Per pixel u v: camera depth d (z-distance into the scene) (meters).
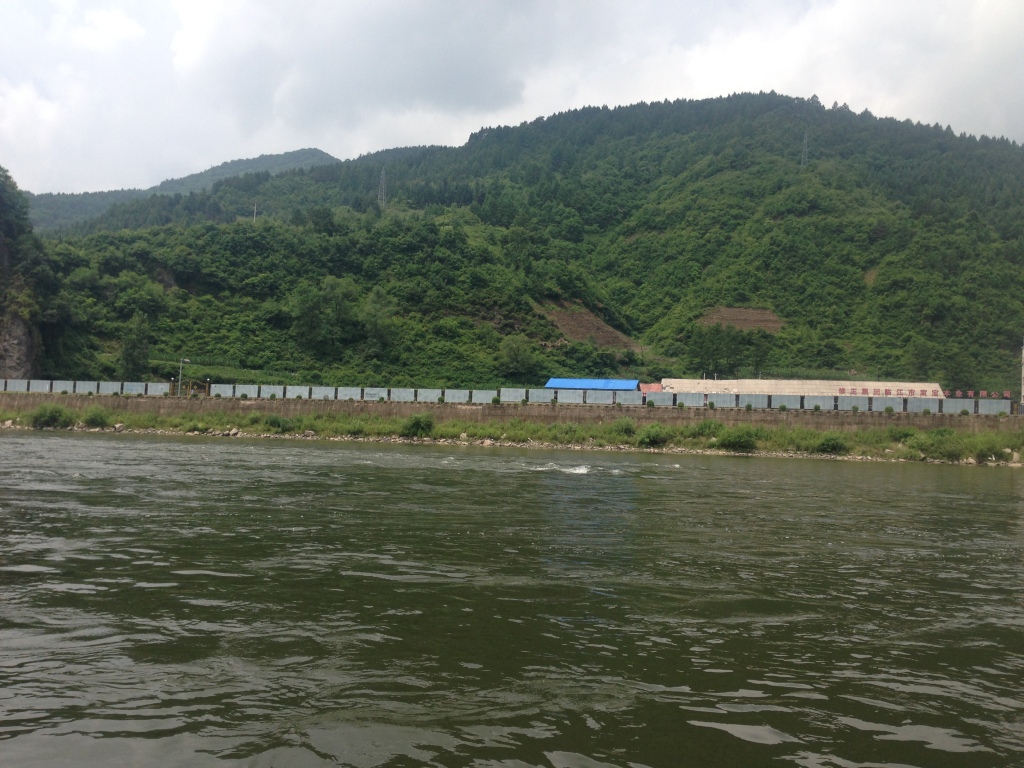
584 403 86.38
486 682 10.25
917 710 9.83
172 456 48.34
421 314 155.75
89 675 10.20
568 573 16.95
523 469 45.31
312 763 7.90
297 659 10.96
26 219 126.12
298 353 139.00
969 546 22.34
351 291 154.88
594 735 8.75
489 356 143.75
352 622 12.78
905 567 18.88
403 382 131.75
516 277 178.12
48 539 19.33
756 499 33.12
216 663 10.73
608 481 39.22
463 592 15.00
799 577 17.30
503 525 23.45
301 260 168.25
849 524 26.30
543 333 156.50
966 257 182.12
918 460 71.25
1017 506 33.56
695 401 87.50
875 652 12.08
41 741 8.30
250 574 16.08
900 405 83.81
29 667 10.44
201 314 143.12
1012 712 9.85
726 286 195.62
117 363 120.19
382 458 52.19
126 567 16.45
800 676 10.89
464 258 180.50
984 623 13.89
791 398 85.69
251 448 59.84
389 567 17.08
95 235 163.38
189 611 13.23
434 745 8.37
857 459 70.94
